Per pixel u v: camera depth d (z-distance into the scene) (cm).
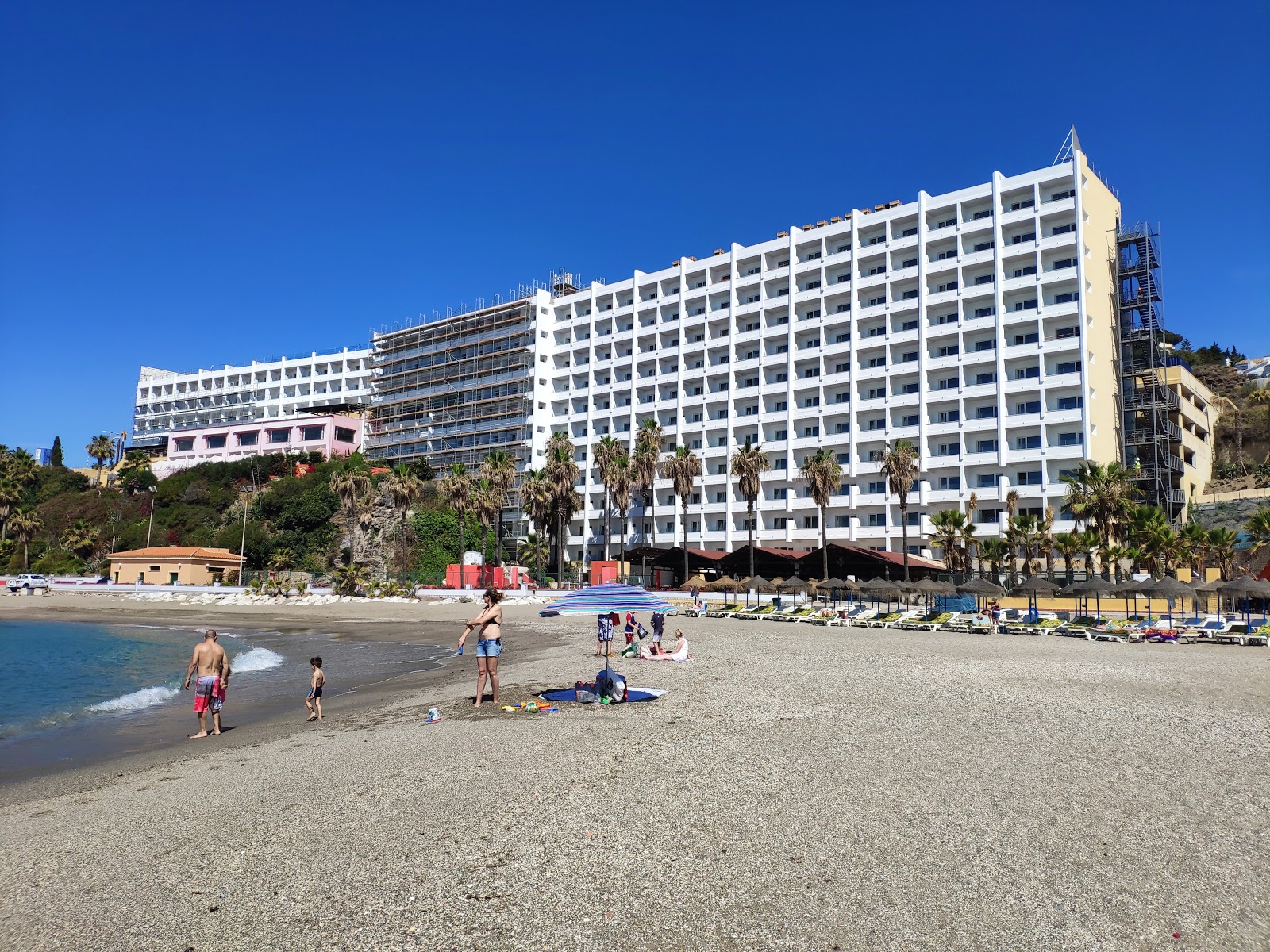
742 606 5881
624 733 1488
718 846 882
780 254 10012
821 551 7362
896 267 9025
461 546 9381
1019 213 8156
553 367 12200
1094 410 7756
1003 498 7744
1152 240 8400
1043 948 650
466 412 12862
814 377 9438
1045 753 1288
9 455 13062
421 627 5566
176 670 3322
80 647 4356
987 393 8038
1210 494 9069
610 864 840
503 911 734
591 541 10919
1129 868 811
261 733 1773
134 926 731
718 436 10044
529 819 990
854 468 8781
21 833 1044
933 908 723
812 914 714
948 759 1249
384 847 909
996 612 4528
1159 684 2086
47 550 11738
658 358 10762
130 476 13175
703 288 10481
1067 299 7881
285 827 996
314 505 10644
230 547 10538
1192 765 1209
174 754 1593
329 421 13825
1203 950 646
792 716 1623
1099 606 5212
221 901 779
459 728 1606
